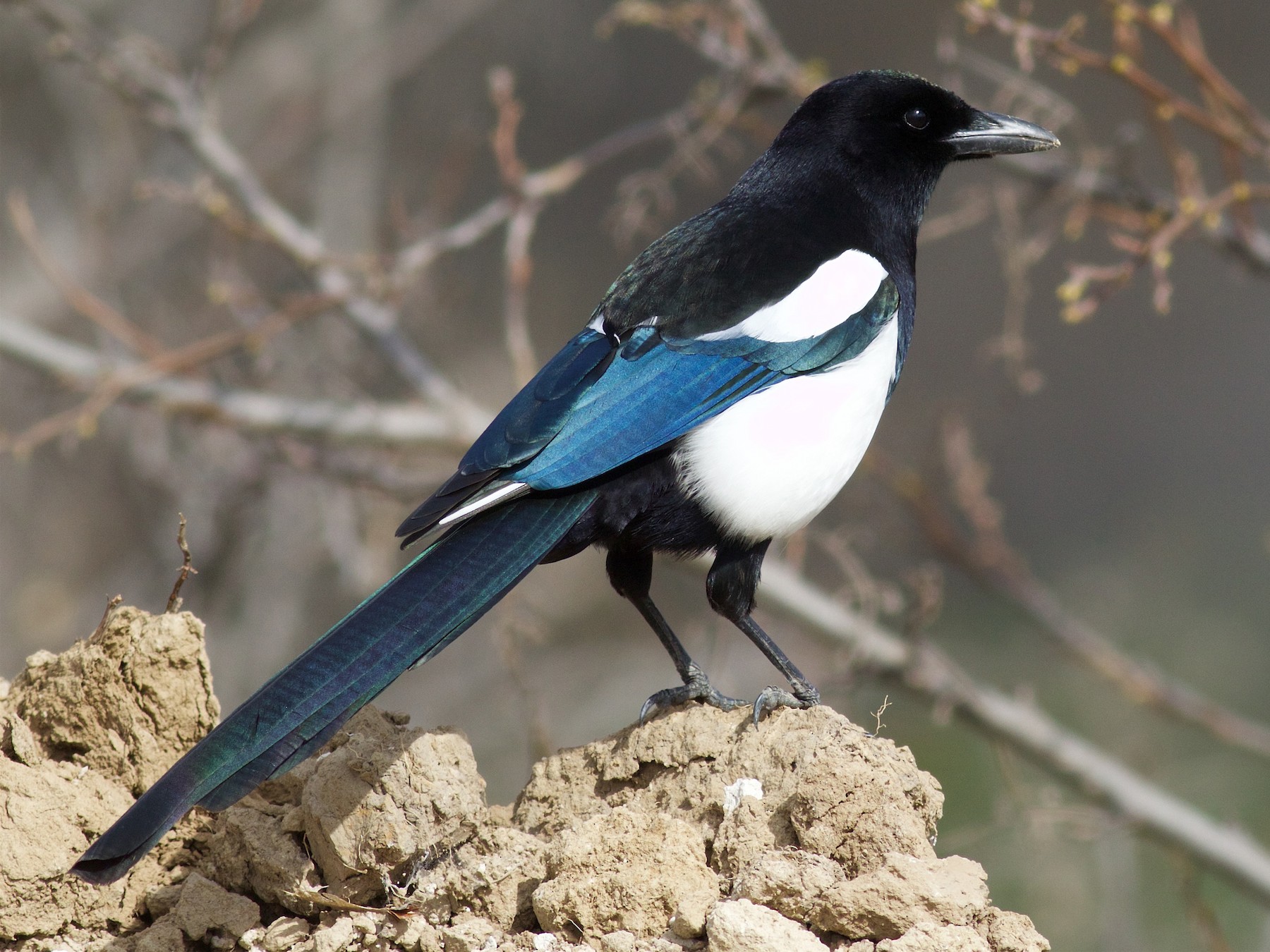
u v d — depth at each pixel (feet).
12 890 19.75
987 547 43.96
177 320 57.77
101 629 21.21
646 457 24.18
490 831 20.33
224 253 49.24
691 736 21.81
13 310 60.75
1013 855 47.78
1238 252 39.34
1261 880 41.42
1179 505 79.46
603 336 24.70
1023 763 53.93
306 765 21.17
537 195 41.11
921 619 41.19
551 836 21.89
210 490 49.29
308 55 67.87
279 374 50.60
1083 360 82.53
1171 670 66.28
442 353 53.72
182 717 20.98
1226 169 34.96
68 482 58.95
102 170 62.75
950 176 68.13
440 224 48.24
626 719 58.34
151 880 20.72
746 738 21.43
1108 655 44.04
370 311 44.27
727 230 26.81
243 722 18.17
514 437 22.71
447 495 22.00
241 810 20.68
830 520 63.05
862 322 25.76
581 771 22.44
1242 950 48.91
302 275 46.34
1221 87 34.73
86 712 20.94
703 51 41.73
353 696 18.81
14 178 66.23
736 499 24.31
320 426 43.65
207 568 51.29
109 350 54.85
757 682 51.60
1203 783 55.62
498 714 57.47
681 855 19.40
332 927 19.66
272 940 19.84
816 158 28.35
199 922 20.06
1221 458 81.15
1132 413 82.12
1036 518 79.82
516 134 79.46
